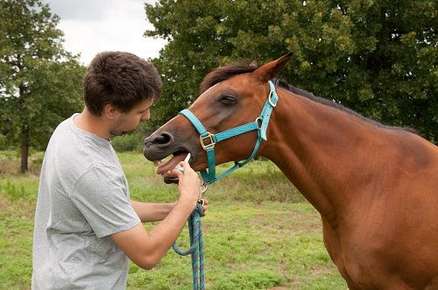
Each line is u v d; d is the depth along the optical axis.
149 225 8.09
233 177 13.91
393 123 12.05
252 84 2.71
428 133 12.46
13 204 9.73
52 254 1.87
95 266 1.87
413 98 12.12
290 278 5.39
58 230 1.87
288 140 2.76
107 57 1.82
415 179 2.68
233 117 2.66
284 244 6.82
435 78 11.05
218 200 11.12
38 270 1.89
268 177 13.72
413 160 2.74
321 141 2.75
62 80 19.36
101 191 1.79
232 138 2.66
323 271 5.68
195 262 2.23
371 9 11.48
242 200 11.15
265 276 5.29
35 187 12.48
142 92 1.82
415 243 2.61
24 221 8.35
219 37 13.16
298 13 11.58
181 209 1.96
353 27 11.38
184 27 13.51
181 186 2.04
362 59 12.12
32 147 20.81
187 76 13.62
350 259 2.73
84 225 1.86
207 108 2.66
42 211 1.93
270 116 2.71
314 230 7.94
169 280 5.25
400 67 11.42
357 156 2.74
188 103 14.13
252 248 6.55
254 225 8.30
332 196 2.76
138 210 2.29
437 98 11.91
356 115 2.89
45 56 19.48
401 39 11.16
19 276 5.38
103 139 1.89
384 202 2.65
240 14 12.05
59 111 20.14
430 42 11.77
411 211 2.62
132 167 20.39
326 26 10.78
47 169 1.88
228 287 5.02
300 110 2.76
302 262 5.95
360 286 2.75
